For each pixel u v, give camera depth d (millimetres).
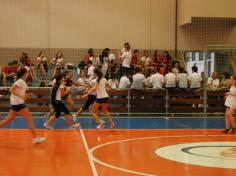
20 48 20438
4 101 16406
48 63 20297
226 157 8617
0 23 20297
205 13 20391
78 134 11883
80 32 20922
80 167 7547
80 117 16359
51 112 14820
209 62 20719
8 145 9977
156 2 21406
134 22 21297
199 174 7078
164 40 21469
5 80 17406
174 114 17344
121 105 16844
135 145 10070
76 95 16797
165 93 16922
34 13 20547
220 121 15656
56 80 12609
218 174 7102
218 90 17062
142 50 21266
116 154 8867
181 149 9555
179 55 21422
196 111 17078
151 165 7781
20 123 14422
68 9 20797
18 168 7445
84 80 16719
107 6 21109
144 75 18094
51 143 10281
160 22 21438
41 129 12961
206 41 21469
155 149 9531
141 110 16875
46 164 7805
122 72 17719
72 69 19188
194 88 17031
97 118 13219
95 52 21031
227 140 11008
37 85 18094
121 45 21234
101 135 11703
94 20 21016
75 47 20891
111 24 21141
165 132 12469
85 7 20938
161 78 16859
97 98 12992
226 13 20531
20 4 20438
